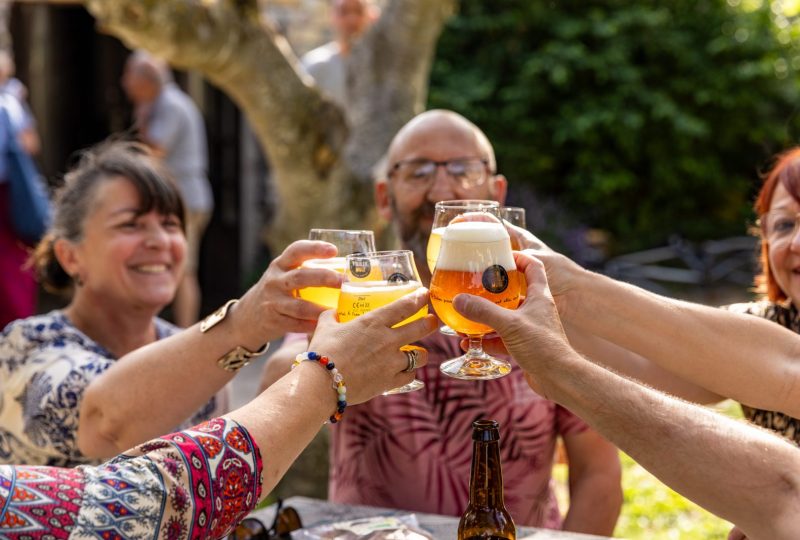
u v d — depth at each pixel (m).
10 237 5.24
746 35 10.32
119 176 2.52
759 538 1.40
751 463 1.42
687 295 9.52
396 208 2.77
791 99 10.55
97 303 2.57
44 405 2.28
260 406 1.53
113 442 2.20
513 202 10.15
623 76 10.04
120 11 3.58
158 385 2.09
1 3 6.78
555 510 2.63
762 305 2.41
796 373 1.91
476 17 10.08
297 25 8.23
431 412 2.53
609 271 9.88
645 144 10.46
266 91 4.07
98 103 10.27
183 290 7.20
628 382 1.53
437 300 1.71
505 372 1.77
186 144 7.09
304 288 1.90
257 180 9.37
